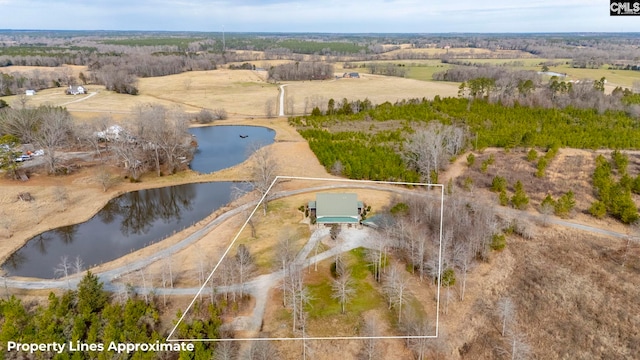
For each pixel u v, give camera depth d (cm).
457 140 7875
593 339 3703
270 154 8606
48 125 8225
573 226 5466
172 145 8188
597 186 6288
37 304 4156
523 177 6850
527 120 9619
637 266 4594
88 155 8650
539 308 4078
